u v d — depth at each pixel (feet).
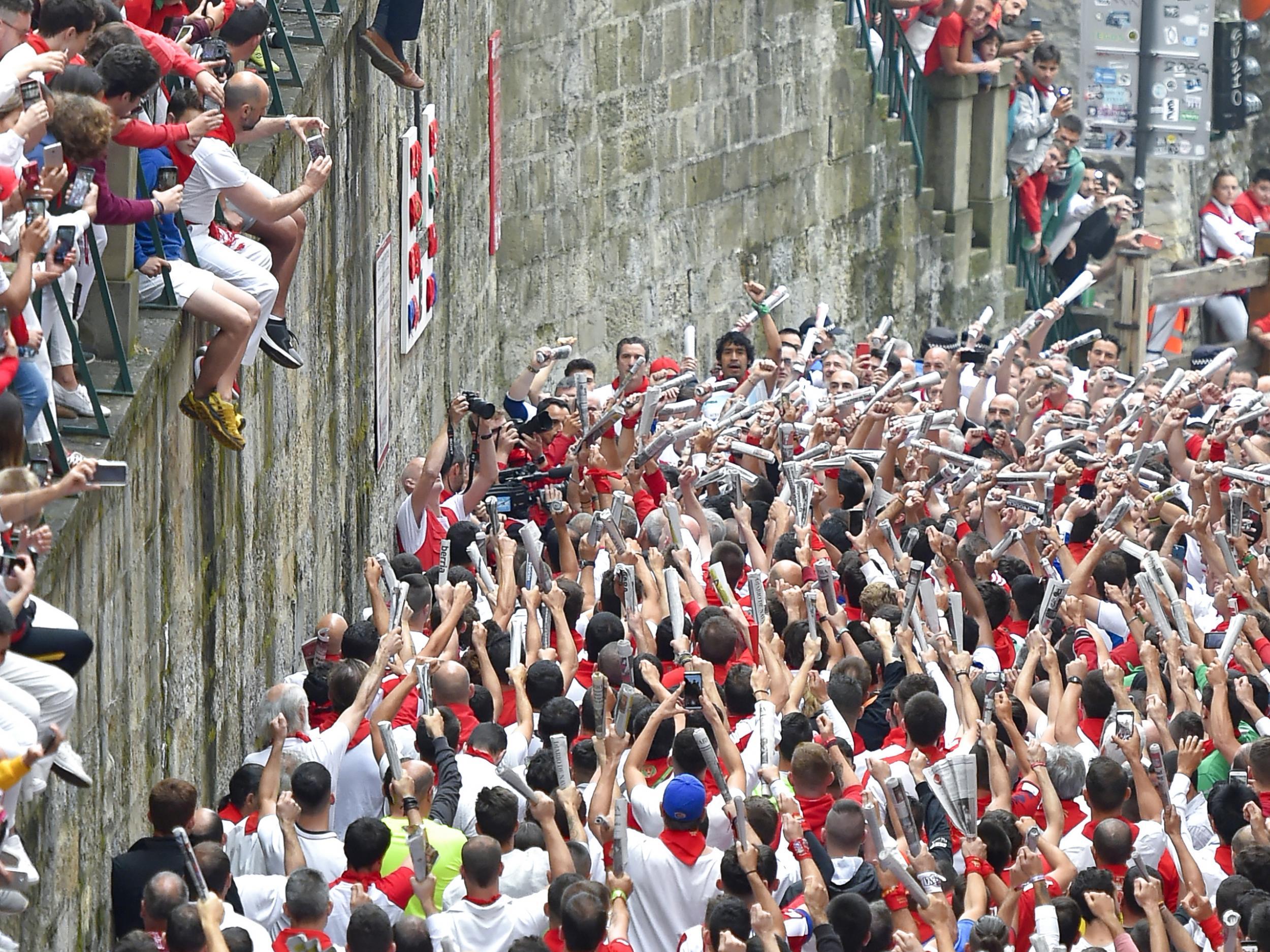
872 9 242.37
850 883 83.97
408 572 116.47
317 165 104.78
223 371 99.96
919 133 249.34
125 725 89.97
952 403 176.45
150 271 95.61
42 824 77.10
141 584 92.63
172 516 98.48
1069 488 158.51
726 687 100.27
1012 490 151.64
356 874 81.66
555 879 79.36
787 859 85.66
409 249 164.04
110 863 87.45
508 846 84.89
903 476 155.53
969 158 250.78
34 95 78.28
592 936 75.31
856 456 144.56
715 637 103.81
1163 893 91.61
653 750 93.35
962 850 86.74
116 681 88.02
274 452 121.29
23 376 77.87
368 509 151.94
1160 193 285.43
